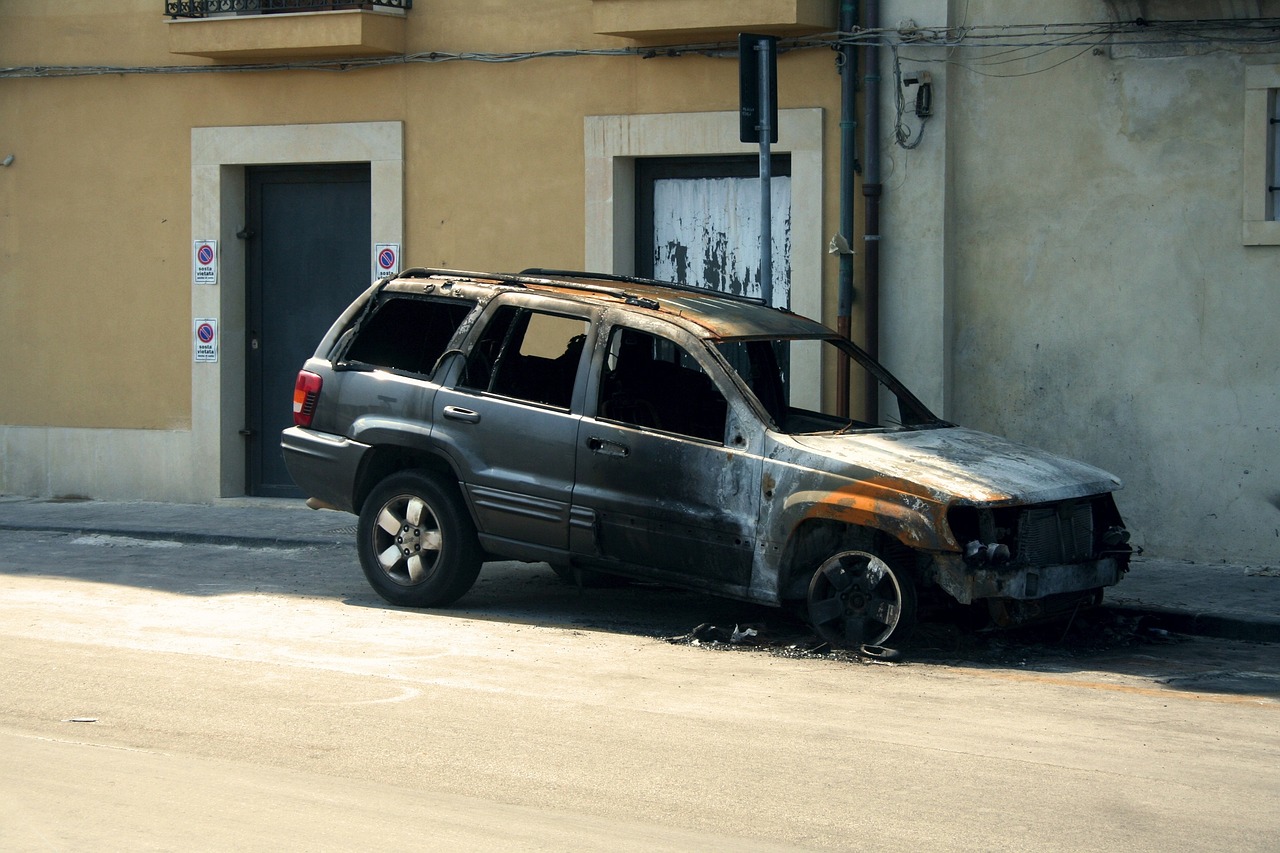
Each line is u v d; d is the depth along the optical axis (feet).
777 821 22.91
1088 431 51.13
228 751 26.43
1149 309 50.14
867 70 52.19
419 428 41.27
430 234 59.77
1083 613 39.91
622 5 53.83
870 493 35.06
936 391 51.96
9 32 65.67
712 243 56.90
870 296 52.24
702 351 38.09
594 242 57.06
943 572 34.81
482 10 58.49
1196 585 45.21
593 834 22.18
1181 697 32.48
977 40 51.47
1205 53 48.96
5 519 58.80
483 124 58.65
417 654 35.17
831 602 36.19
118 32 64.08
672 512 37.60
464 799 23.85
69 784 24.34
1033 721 29.73
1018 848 21.84
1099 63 50.29
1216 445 49.44
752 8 52.06
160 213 63.77
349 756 26.21
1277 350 48.55
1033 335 51.72
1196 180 49.29
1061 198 51.08
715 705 30.53
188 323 63.41
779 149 54.13
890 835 22.33
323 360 43.78
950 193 52.19
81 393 65.36
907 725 29.12
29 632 37.14
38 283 65.92
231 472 63.62
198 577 46.98
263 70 61.77
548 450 39.34
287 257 63.36
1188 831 22.68
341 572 48.21
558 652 35.81
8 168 66.23
